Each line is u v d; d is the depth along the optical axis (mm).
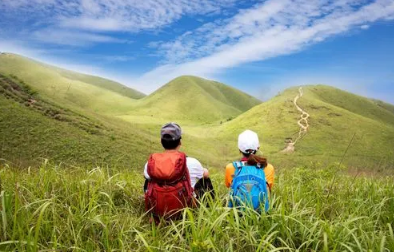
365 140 114125
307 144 112250
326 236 2863
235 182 4023
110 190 4520
